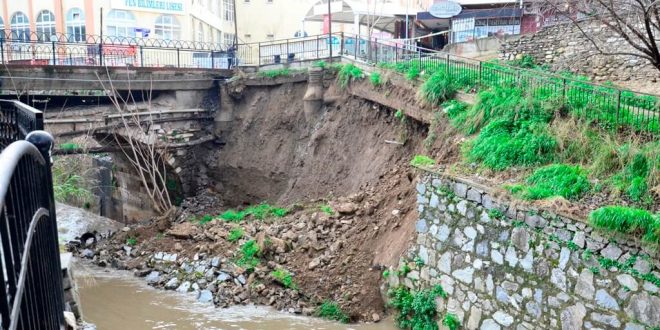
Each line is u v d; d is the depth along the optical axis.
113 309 12.24
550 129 10.16
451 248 10.13
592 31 15.12
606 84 13.71
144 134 20.41
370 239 12.91
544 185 8.97
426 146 13.42
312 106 19.69
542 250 8.41
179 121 21.55
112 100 19.34
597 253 7.62
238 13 39.59
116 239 16.98
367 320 11.31
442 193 10.34
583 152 9.52
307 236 13.73
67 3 27.95
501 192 9.09
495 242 9.22
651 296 7.00
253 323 11.38
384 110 16.80
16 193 2.71
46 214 4.16
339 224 13.88
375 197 14.24
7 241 2.33
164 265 14.53
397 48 17.16
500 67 13.14
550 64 15.99
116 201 24.22
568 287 8.02
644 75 14.00
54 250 4.73
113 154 23.20
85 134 19.33
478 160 10.59
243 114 22.19
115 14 27.80
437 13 21.66
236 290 12.62
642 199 8.05
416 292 10.91
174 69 21.05
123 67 19.62
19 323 2.55
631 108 10.33
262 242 13.56
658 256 6.93
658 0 8.62
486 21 21.19
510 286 8.95
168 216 18.41
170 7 29.09
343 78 18.64
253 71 22.61
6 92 17.38
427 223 10.73
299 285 12.41
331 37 20.14
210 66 23.75
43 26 28.55
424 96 14.20
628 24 9.12
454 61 14.20
